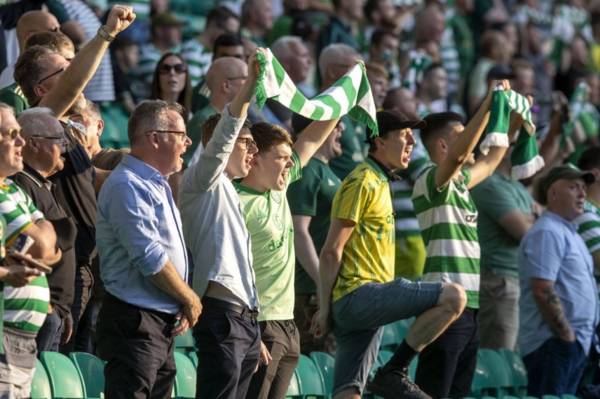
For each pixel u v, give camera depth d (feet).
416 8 156.46
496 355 100.01
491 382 98.22
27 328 60.39
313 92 110.42
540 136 123.95
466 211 87.30
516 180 104.68
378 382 79.61
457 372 88.48
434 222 86.69
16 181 67.05
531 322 98.84
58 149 68.33
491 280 102.27
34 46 74.84
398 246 100.48
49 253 60.85
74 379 70.33
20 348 60.18
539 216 105.50
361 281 78.23
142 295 63.10
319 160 89.92
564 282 99.04
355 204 77.97
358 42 141.59
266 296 72.95
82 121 77.30
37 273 57.41
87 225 74.23
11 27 99.76
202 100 103.19
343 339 79.71
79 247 74.02
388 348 96.43
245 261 67.97
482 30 167.22
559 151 118.32
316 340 90.17
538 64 161.27
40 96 73.67
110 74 102.32
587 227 105.91
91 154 78.02
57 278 68.64
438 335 78.33
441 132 89.71
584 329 99.30
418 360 87.40
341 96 74.79
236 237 67.77
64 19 106.32
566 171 99.66
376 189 78.95
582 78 160.97
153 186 63.93
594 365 103.09
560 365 97.71
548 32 178.91
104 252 63.72
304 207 88.17
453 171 84.94
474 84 148.66
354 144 100.22
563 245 98.89
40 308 60.95
